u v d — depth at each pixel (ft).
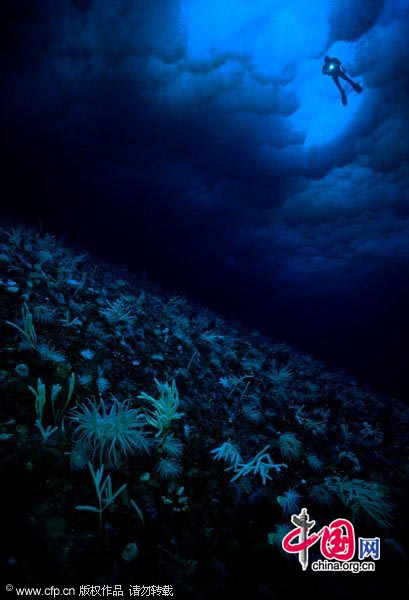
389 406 23.65
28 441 5.97
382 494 9.44
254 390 15.92
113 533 5.42
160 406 8.66
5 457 5.30
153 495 6.77
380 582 6.70
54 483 5.63
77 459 6.22
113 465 6.84
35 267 14.55
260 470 8.69
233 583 5.54
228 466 8.97
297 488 9.39
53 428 6.79
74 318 12.28
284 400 16.55
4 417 6.33
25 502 5.01
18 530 4.55
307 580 6.20
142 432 7.98
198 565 5.63
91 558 4.85
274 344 36.70
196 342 18.57
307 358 37.55
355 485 9.78
